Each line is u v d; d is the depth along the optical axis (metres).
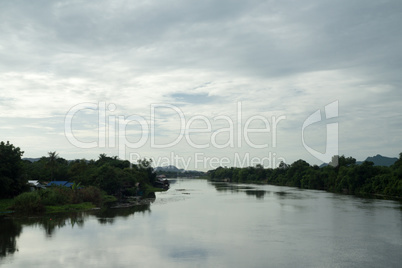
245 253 37.47
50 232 48.50
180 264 33.53
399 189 109.12
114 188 112.00
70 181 119.38
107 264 33.47
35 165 125.94
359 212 70.56
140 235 46.53
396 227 52.56
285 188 175.38
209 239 44.16
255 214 68.06
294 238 44.88
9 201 74.56
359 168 131.00
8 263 33.66
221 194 130.25
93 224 55.47
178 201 99.25
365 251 38.38
